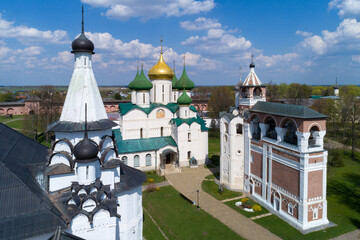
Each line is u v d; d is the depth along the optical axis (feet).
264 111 123.54
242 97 150.20
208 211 123.24
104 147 85.71
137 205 92.73
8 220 56.34
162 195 143.13
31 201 61.16
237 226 109.29
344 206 126.52
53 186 77.30
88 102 84.43
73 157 80.89
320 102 301.22
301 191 104.47
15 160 76.69
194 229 107.96
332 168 180.24
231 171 147.95
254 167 135.85
